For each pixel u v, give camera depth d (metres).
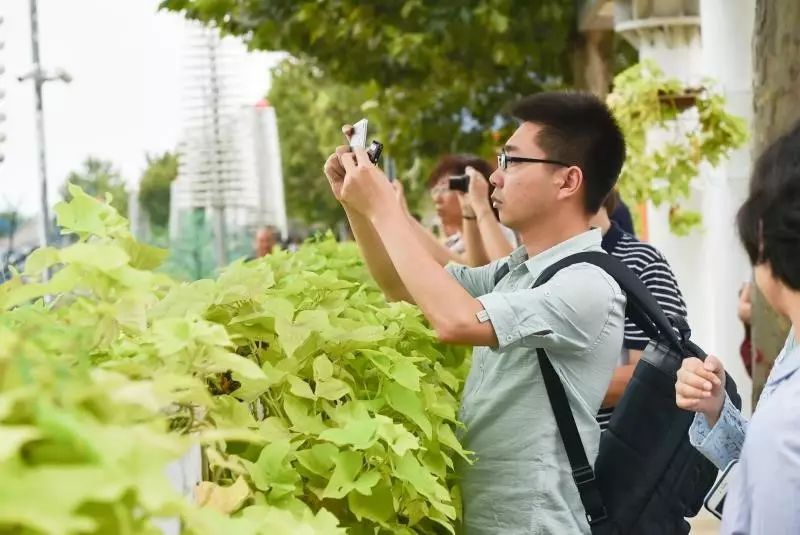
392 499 1.88
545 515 2.14
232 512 1.50
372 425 1.77
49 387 0.87
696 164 5.81
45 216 7.68
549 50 8.90
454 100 10.84
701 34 6.50
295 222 34.12
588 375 2.18
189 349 1.38
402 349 2.56
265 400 1.94
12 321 1.37
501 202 2.35
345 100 21.48
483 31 8.69
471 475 2.28
